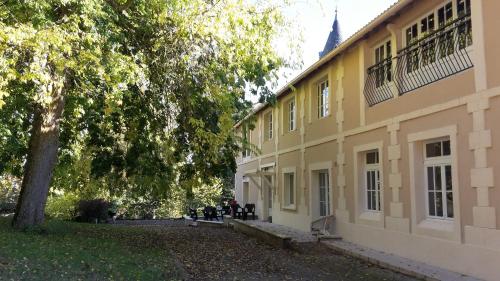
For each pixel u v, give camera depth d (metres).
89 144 14.33
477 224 8.28
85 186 18.17
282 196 19.69
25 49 7.23
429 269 9.03
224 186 32.97
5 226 10.80
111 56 8.16
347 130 13.67
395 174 10.98
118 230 15.23
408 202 10.45
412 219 10.28
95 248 9.59
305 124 17.23
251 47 9.22
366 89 12.52
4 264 6.74
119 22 9.67
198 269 9.36
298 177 17.81
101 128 13.74
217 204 31.36
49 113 10.73
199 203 30.19
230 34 8.91
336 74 14.57
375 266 10.03
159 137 13.62
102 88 9.70
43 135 10.91
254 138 24.75
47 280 6.35
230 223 20.16
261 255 11.53
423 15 10.50
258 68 9.84
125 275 7.35
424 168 10.23
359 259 10.87
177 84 11.19
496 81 7.99
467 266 8.49
